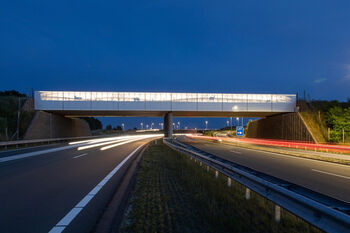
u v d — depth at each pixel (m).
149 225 3.64
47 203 4.89
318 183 7.27
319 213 2.77
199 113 38.19
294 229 3.64
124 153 17.72
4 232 3.38
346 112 27.97
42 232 3.40
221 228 3.58
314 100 35.94
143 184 6.66
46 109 31.56
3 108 32.34
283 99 34.66
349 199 5.43
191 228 3.55
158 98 33.78
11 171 9.05
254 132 51.41
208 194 5.55
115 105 32.84
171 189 6.08
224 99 34.59
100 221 3.86
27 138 28.02
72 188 6.25
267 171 9.64
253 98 34.72
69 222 3.81
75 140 43.19
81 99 32.22
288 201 3.52
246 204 4.91
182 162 11.70
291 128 34.16
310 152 19.45
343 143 25.47
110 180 7.34
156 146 26.62
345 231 2.32
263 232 3.51
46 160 12.73
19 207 4.61
